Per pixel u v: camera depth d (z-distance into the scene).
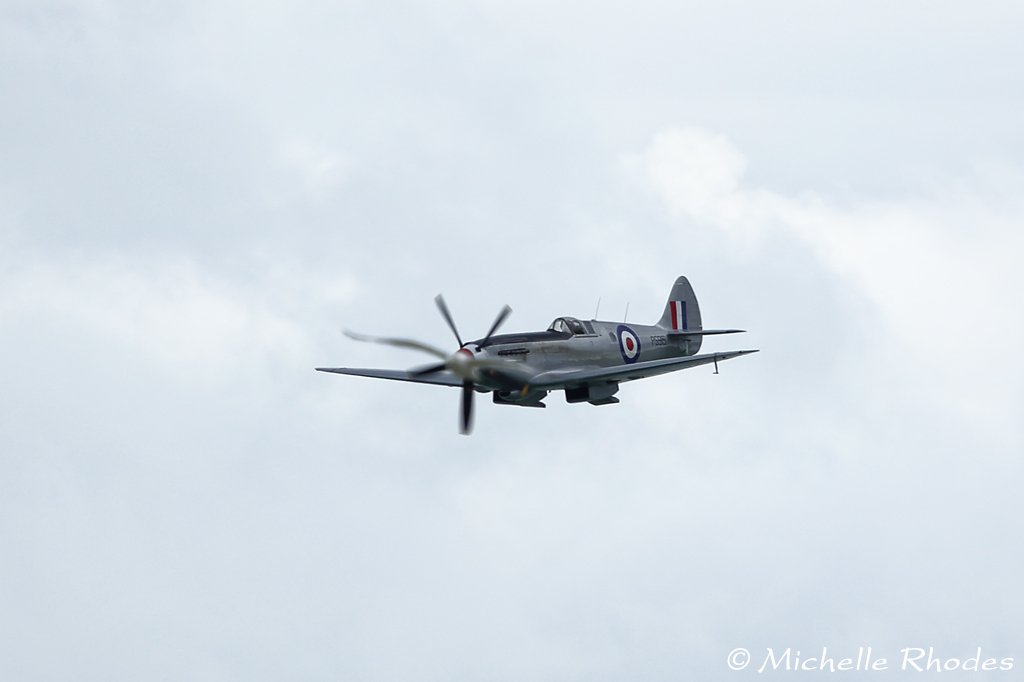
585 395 80.81
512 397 79.00
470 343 75.06
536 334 80.62
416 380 81.12
